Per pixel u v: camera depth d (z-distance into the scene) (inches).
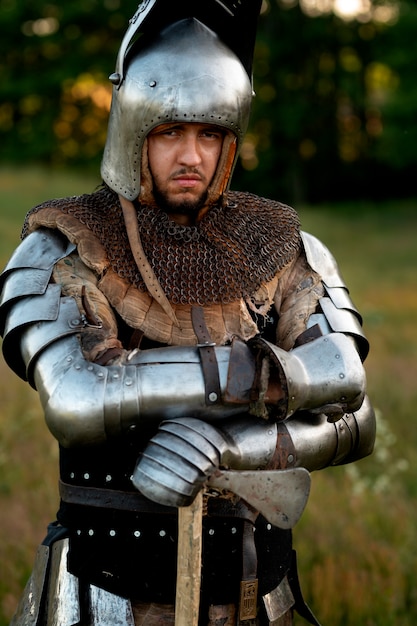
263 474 89.9
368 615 167.6
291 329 105.2
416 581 177.8
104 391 90.1
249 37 105.0
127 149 98.7
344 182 1422.2
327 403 96.6
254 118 1354.6
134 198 99.3
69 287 97.7
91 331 95.1
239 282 102.7
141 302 99.6
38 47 1347.2
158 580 98.3
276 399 93.2
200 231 102.4
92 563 99.0
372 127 1409.9
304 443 97.4
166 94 96.0
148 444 89.7
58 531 106.3
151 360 92.7
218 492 96.3
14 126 1353.3
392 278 692.1
